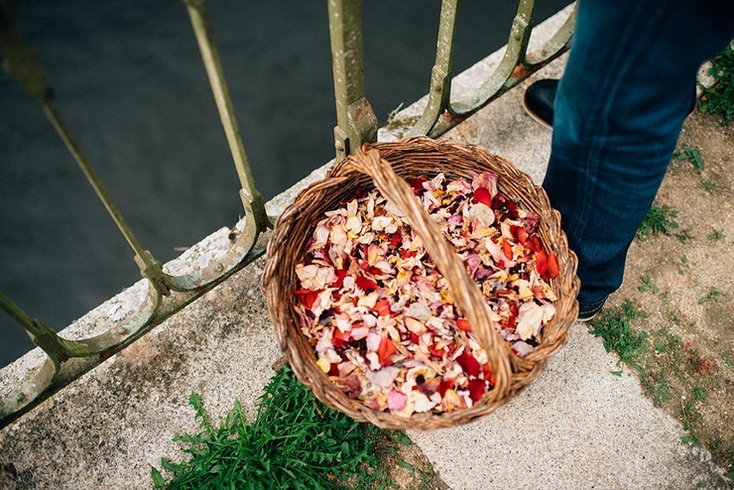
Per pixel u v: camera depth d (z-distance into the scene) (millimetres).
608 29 1001
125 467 1480
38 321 1173
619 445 1520
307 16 3402
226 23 3357
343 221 1513
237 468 1437
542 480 1476
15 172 3061
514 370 1164
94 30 3457
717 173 1952
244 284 1673
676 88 1070
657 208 1865
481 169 1517
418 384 1346
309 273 1429
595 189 1276
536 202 1421
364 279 1476
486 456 1492
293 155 2902
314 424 1457
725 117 2049
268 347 1607
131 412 1526
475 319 1076
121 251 2859
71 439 1496
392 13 3234
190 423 1524
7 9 752
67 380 1362
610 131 1143
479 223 1488
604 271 1500
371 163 1182
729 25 1003
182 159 2984
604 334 1652
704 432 1552
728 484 1491
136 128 3082
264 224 1454
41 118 3227
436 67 1525
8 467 1468
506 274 1459
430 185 1550
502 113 1996
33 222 2904
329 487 1435
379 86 2982
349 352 1386
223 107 1090
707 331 1690
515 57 1745
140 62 3354
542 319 1368
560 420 1538
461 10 3172
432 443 1503
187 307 1636
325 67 3203
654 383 1601
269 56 3227
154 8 3576
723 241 1830
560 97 1197
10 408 1303
